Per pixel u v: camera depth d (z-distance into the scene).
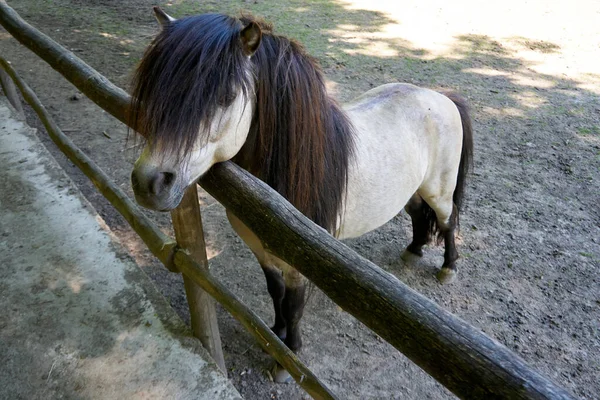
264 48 1.28
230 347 2.26
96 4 6.97
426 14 7.24
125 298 2.00
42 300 1.97
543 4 7.78
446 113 2.21
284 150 1.38
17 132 3.17
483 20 7.04
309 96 1.37
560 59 5.75
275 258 1.73
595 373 2.20
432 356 0.77
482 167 3.71
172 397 1.62
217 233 3.00
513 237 3.03
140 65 1.19
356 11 7.25
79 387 1.64
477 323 2.43
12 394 1.61
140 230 1.88
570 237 3.04
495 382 0.69
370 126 1.93
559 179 3.60
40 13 6.45
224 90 1.11
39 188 2.66
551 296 2.61
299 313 2.01
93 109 4.22
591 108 4.62
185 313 2.40
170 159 1.13
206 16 1.19
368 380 2.14
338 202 1.64
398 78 5.09
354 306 0.91
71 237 2.32
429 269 2.79
